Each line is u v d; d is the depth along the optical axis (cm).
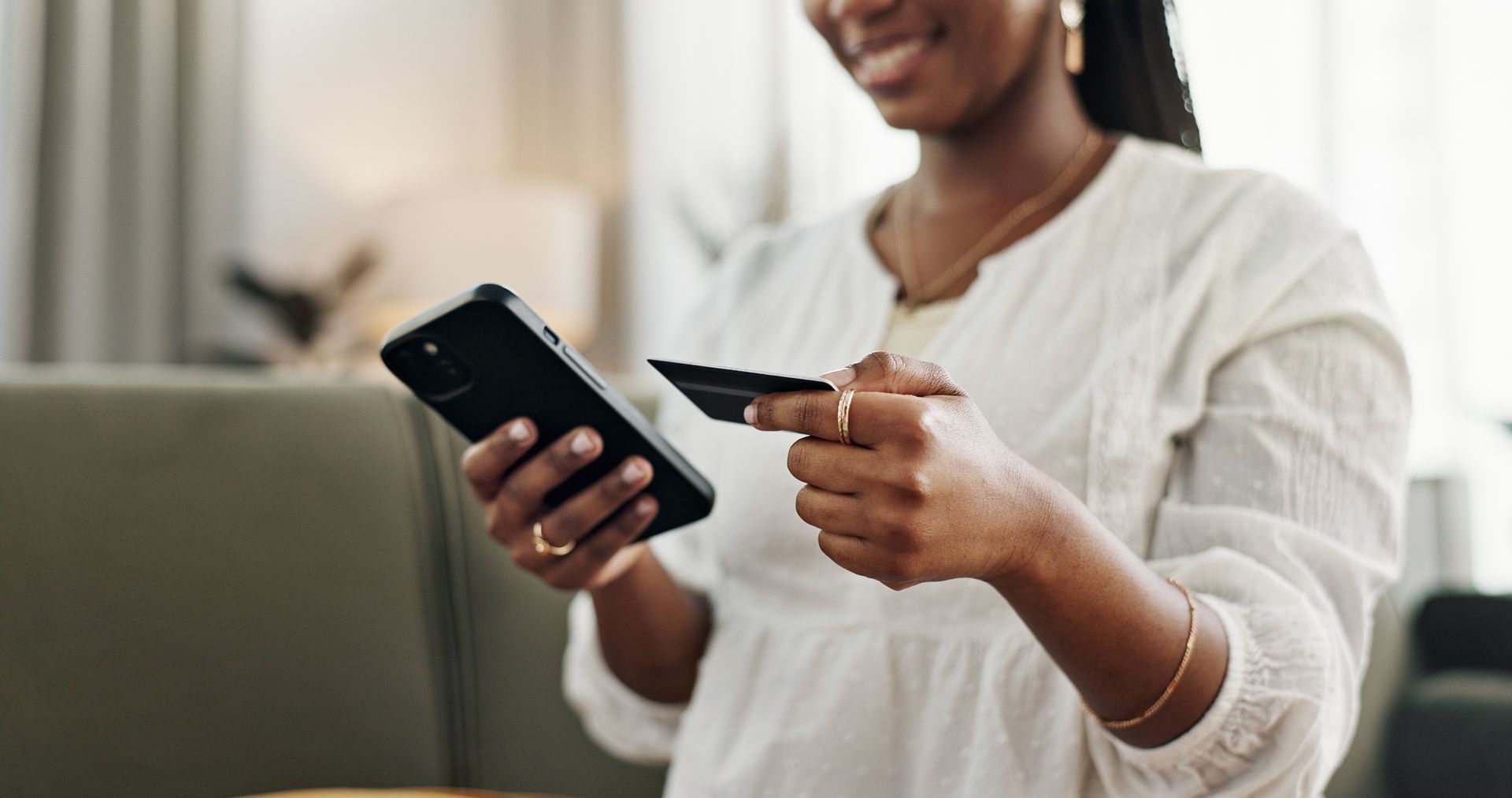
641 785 135
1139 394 69
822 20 79
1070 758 66
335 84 312
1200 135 92
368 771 121
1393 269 227
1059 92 82
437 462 134
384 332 293
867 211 91
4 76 250
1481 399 219
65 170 257
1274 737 59
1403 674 134
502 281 281
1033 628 58
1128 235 75
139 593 113
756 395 56
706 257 297
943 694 71
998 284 76
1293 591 61
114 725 111
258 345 289
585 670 94
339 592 122
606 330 342
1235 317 69
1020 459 54
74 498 113
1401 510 67
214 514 118
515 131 343
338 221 312
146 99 270
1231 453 67
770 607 80
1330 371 66
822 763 73
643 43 335
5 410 113
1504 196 219
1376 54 230
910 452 50
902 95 77
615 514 72
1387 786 126
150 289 271
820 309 87
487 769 131
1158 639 58
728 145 318
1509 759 116
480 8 338
